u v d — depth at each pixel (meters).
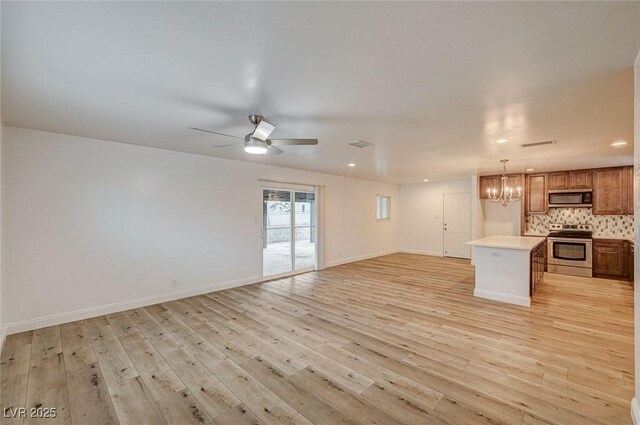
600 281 5.51
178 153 4.59
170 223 4.51
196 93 2.34
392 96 2.39
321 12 1.39
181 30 1.54
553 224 6.65
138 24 1.48
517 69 1.95
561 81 2.12
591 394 2.20
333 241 7.29
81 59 1.83
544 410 2.03
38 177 3.44
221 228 5.12
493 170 6.38
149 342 3.10
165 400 2.17
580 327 3.42
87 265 3.78
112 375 2.49
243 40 1.62
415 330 3.38
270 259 6.16
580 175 6.15
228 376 2.48
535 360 2.69
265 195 6.05
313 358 2.76
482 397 2.18
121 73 2.01
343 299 4.56
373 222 8.53
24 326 3.35
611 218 6.05
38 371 2.55
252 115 2.81
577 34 1.56
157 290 4.38
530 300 4.20
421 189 9.05
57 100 2.49
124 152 4.07
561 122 3.02
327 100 2.47
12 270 3.28
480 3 1.32
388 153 4.56
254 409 2.07
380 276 6.11
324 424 1.93
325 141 3.83
